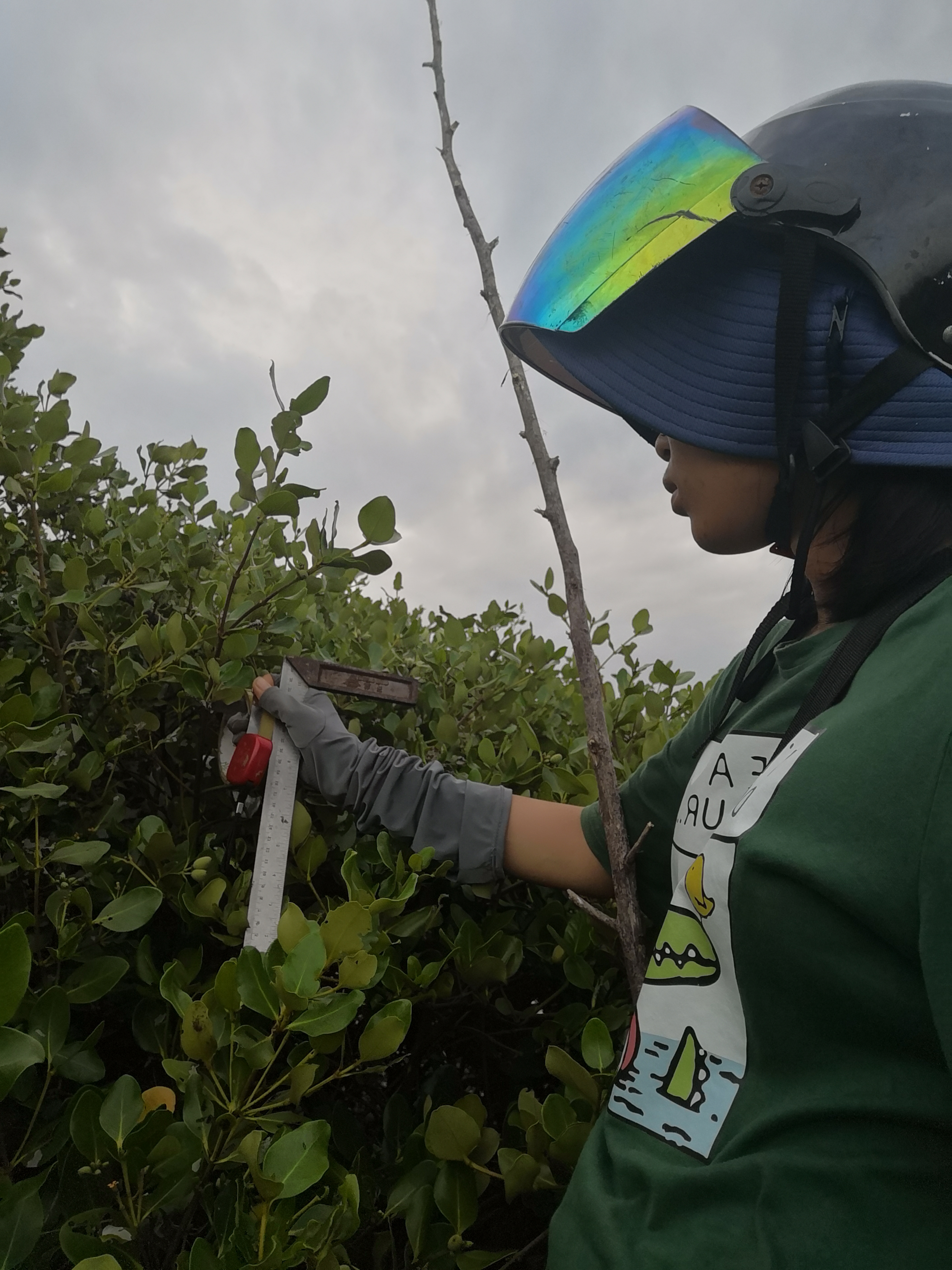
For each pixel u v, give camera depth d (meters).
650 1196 0.78
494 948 1.39
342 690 1.37
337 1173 1.05
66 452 1.64
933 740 0.69
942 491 0.90
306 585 1.57
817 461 0.89
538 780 1.73
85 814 1.38
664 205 1.00
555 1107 1.08
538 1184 1.07
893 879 0.68
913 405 0.87
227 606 1.40
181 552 1.63
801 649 1.00
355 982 0.93
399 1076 1.57
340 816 1.53
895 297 0.86
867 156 0.93
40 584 1.47
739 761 0.99
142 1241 0.93
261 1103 1.04
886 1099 0.70
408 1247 1.13
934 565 0.89
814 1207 0.69
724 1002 0.84
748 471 1.00
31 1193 0.81
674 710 2.30
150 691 1.43
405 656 2.13
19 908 1.33
